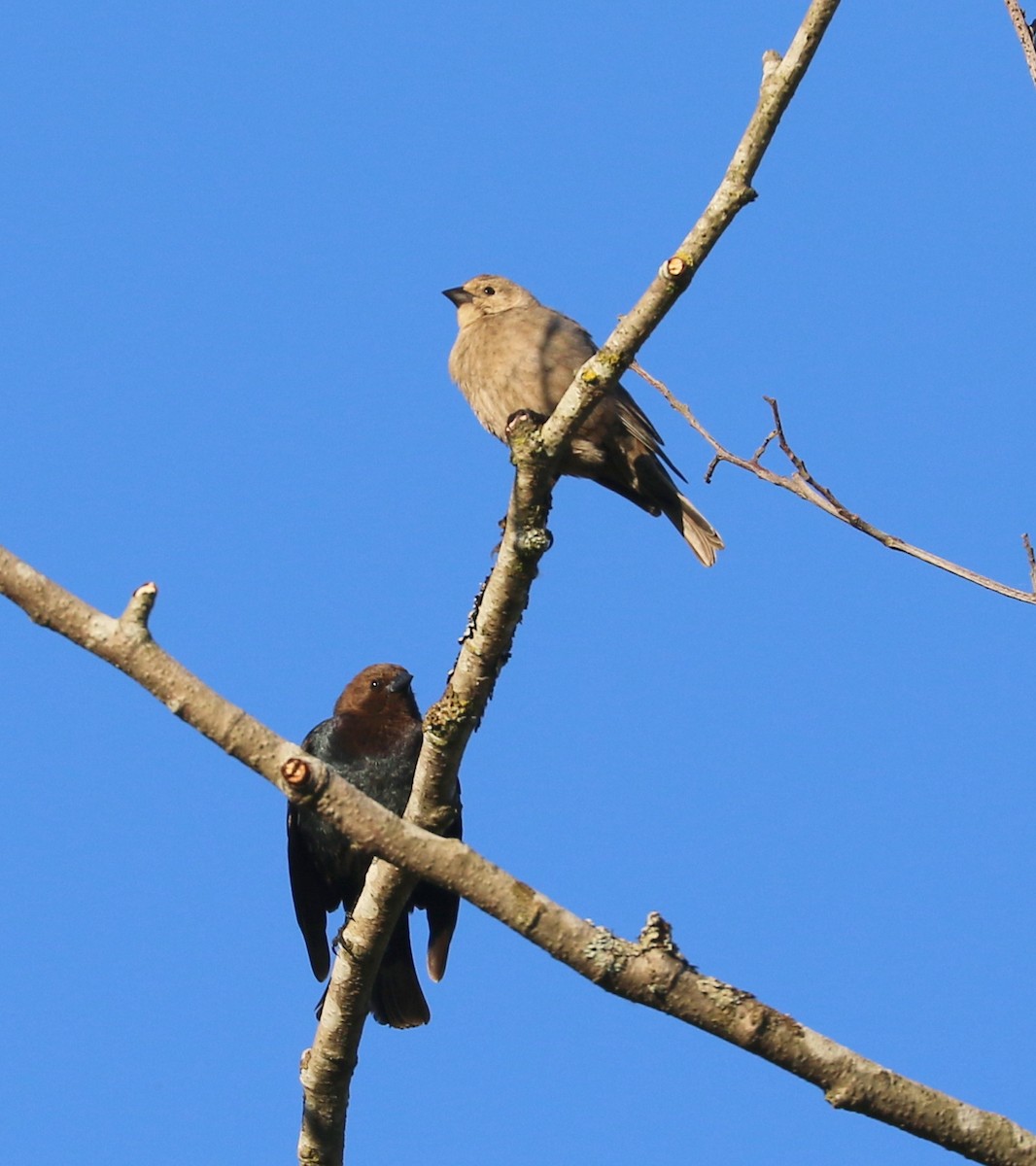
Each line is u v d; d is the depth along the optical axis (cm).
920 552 970
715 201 749
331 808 661
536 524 826
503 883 673
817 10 700
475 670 855
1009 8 890
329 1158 980
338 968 928
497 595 833
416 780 894
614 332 799
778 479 1024
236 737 652
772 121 724
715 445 1049
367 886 902
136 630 646
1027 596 935
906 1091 684
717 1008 677
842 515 995
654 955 678
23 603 642
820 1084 684
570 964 679
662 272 768
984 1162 688
